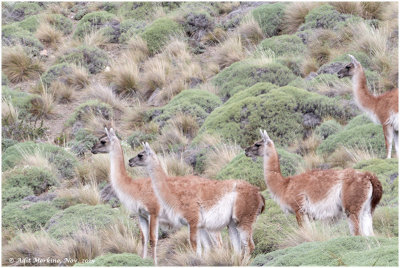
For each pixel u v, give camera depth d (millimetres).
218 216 31156
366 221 29500
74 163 52469
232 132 49875
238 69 61562
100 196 44594
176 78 67438
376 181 29500
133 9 88875
